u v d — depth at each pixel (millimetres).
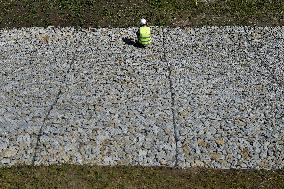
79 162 19375
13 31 30047
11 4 33250
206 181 18578
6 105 22672
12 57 27062
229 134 20766
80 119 21578
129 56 27031
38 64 26312
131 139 20469
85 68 25875
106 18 31578
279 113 22172
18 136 20578
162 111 22141
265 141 20453
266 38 29078
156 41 28719
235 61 26641
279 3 33000
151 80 24641
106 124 21281
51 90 23875
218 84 24375
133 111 22141
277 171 19094
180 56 27047
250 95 23500
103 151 19891
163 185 18344
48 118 21656
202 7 32688
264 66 26188
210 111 22188
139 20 31297
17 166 19234
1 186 18234
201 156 19672
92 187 18203
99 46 28203
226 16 31703
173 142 20312
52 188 18156
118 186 18266
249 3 33062
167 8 32594
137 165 19297
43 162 19406
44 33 29766
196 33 29672
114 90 23797
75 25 30828
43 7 32844
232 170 19125
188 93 23531
